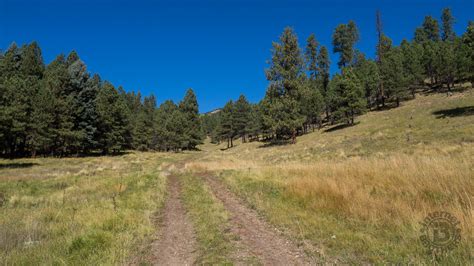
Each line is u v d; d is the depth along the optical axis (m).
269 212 8.85
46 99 46.97
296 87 46.38
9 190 15.84
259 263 5.47
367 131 39.75
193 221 8.70
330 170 13.52
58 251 6.11
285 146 45.78
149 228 7.77
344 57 72.12
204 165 27.50
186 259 5.87
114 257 5.76
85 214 9.29
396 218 6.77
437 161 10.90
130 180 17.59
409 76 58.84
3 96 36.72
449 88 57.94
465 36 37.84
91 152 60.78
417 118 40.19
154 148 82.75
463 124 29.78
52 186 17.52
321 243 6.19
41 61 77.19
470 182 7.67
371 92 62.22
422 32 86.12
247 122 83.88
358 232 6.49
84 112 54.62
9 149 53.00
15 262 5.54
